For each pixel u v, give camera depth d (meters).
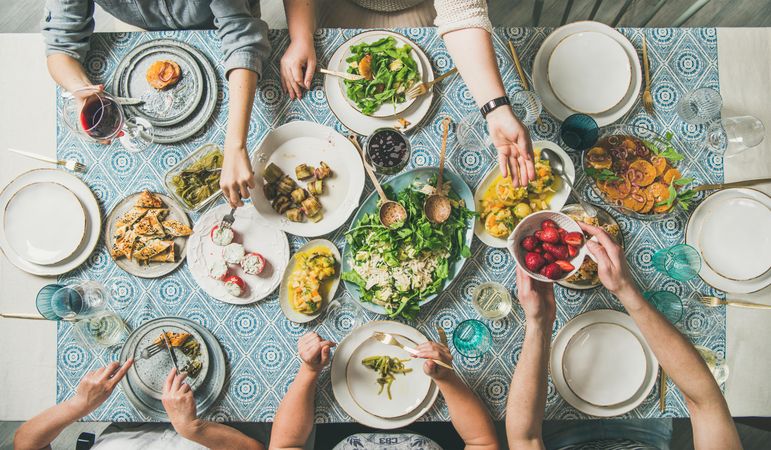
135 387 1.47
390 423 1.47
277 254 1.50
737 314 1.49
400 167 1.46
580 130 1.47
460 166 1.53
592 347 1.48
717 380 1.47
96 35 1.52
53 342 1.47
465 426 1.43
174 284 1.49
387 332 1.48
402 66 1.48
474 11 1.40
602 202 1.51
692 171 1.52
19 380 1.47
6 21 2.46
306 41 1.50
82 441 1.61
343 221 1.50
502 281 1.50
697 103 1.47
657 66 1.54
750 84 1.53
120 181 1.51
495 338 1.50
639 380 1.46
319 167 1.50
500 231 1.47
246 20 1.45
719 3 2.44
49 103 1.51
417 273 1.45
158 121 1.50
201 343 1.48
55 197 1.50
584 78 1.52
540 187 1.46
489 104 1.39
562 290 1.51
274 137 1.51
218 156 1.50
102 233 1.50
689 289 1.51
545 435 1.75
